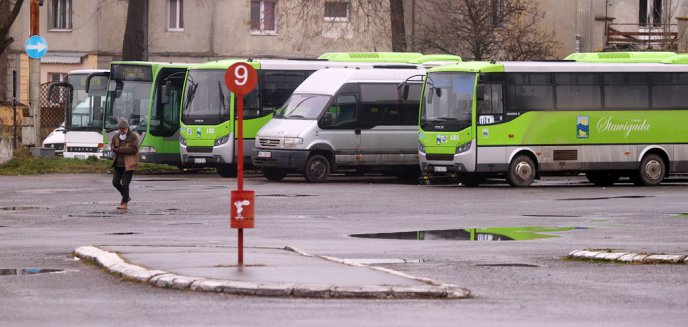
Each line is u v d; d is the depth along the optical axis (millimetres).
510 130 62031
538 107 62562
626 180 70750
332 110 65812
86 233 36500
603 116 63688
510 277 26141
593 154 63531
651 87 64562
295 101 66812
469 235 36562
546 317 20453
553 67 62938
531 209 47156
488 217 43438
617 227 39250
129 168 45750
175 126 74875
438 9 95188
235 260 26906
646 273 26922
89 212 44781
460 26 87125
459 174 62688
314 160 65312
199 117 69438
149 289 23531
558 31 94375
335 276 24250
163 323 19625
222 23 108188
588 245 33375
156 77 74625
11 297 22531
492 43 86188
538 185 64750
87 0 109562
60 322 19719
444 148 62312
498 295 23203
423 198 53062
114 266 26078
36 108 77938
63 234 36125
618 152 63906
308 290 22453
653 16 94500
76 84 83000
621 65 64125
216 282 23234
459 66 62312
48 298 22391
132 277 24688
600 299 22766
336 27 106250
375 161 66625
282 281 23469
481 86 61688
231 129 68812
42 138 98562
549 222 41281
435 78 63000
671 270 27500
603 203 50156
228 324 19516
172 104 75062
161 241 33875
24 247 31906
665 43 89250
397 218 42906
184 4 108375
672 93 64938
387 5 103875
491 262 29109
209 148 69062
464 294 22781
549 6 94812
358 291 22422
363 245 33281
